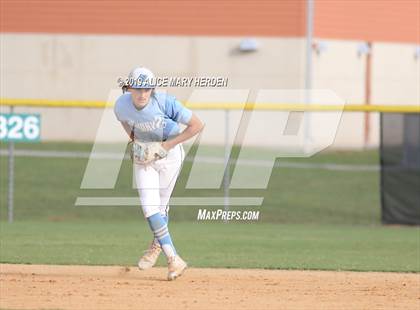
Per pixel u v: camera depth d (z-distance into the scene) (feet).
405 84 326.65
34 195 215.92
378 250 143.02
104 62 314.55
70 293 94.53
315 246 147.33
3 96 318.04
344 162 266.36
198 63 308.40
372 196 223.92
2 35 317.83
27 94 318.04
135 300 90.68
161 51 311.06
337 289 100.89
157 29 310.86
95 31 314.55
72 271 113.91
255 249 142.20
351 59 309.63
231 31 305.12
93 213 201.46
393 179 187.32
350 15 308.81
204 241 152.35
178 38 309.83
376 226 185.78
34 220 188.34
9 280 103.50
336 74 304.71
